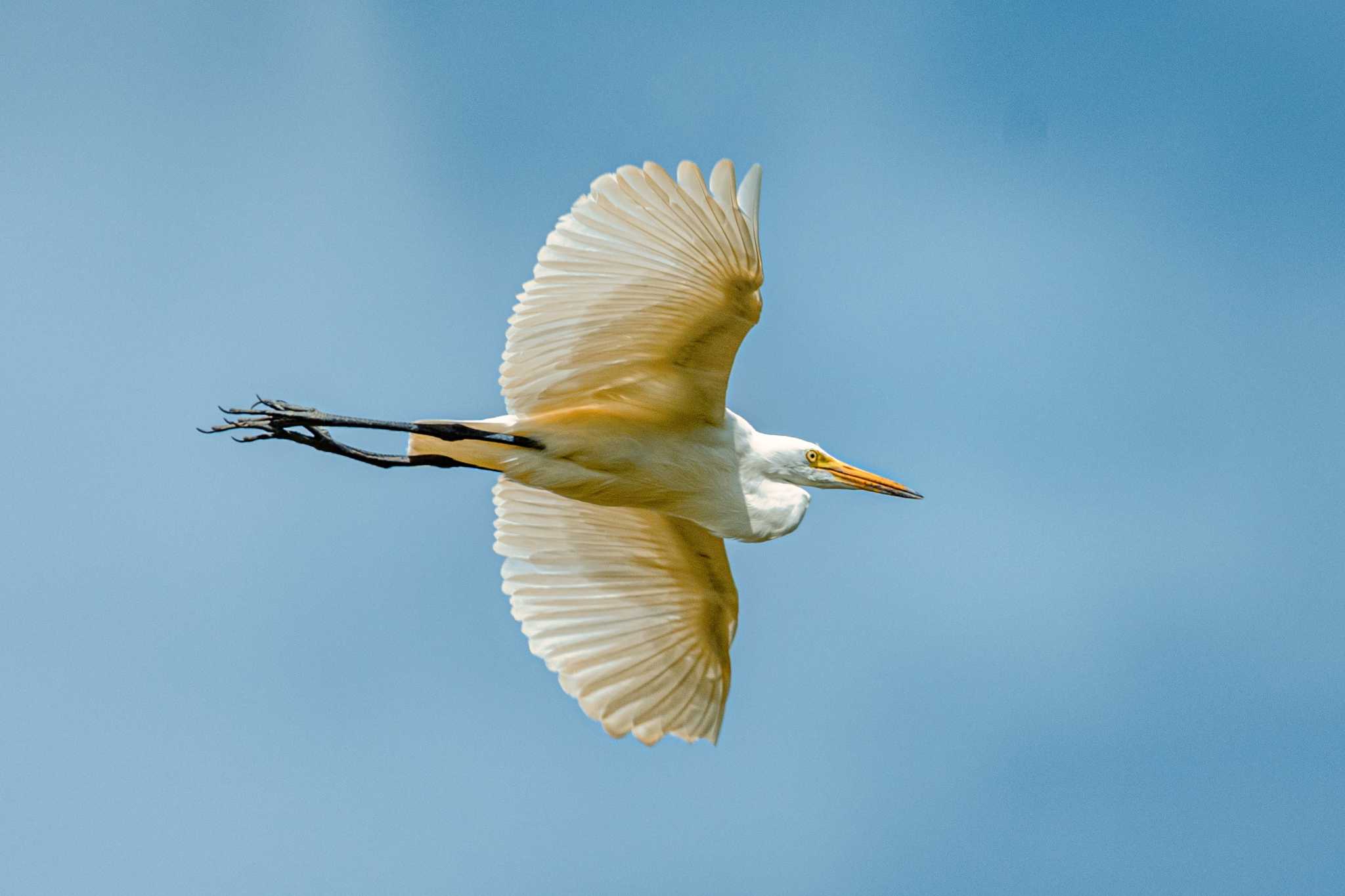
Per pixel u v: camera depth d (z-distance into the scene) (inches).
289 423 493.7
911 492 538.0
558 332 449.1
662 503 512.7
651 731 546.3
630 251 423.5
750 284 427.5
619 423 487.5
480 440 485.4
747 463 516.1
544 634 545.6
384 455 506.0
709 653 549.6
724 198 400.8
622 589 551.2
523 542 545.3
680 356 463.5
